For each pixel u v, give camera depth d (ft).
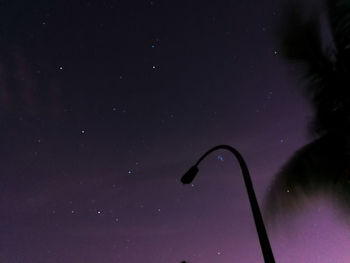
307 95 21.45
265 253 12.33
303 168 21.72
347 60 19.25
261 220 13.03
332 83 20.16
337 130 20.80
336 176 21.04
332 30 19.19
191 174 16.72
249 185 14.08
